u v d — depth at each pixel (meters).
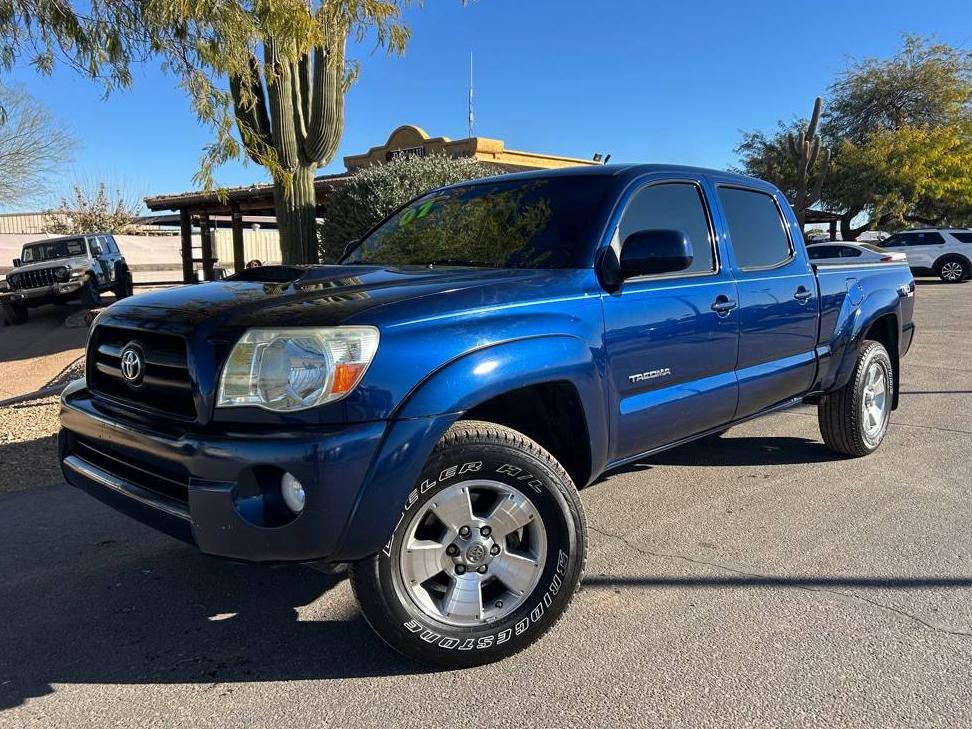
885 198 29.22
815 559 3.82
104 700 2.74
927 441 5.99
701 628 3.16
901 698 2.65
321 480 2.43
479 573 2.88
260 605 3.48
